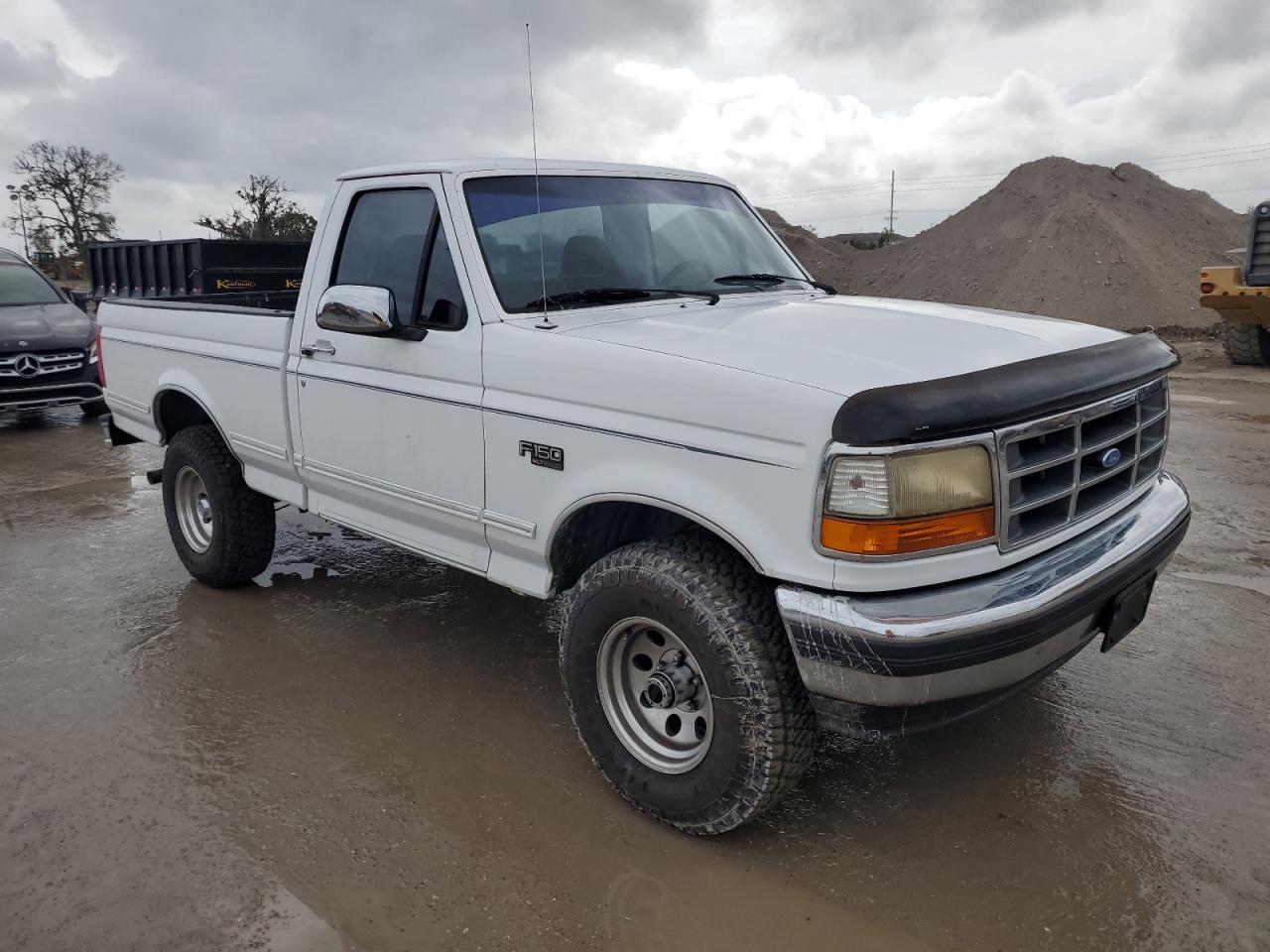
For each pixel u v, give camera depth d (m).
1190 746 3.32
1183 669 3.87
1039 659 2.54
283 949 2.44
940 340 2.81
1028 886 2.64
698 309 3.41
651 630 2.88
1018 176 25.89
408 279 3.59
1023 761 3.27
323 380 3.87
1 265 10.84
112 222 57.62
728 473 2.55
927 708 2.50
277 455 4.25
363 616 4.65
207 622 4.59
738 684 2.58
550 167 3.72
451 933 2.49
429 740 3.47
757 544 2.50
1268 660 3.93
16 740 3.49
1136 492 3.10
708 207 4.17
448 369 3.33
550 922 2.53
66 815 3.01
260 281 12.77
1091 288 20.17
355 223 3.86
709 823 2.77
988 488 2.43
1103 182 24.52
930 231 28.08
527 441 3.08
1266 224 11.22
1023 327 3.06
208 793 3.13
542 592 3.22
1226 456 7.37
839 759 3.32
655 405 2.70
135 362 5.22
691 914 2.55
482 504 3.31
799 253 30.30
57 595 4.96
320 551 5.64
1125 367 2.85
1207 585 4.71
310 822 2.97
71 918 2.55
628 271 3.61
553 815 3.00
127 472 7.86
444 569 5.32
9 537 6.00
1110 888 2.63
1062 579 2.55
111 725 3.59
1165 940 2.43
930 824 2.94
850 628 2.34
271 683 3.93
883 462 2.29
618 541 3.22
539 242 3.48
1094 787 3.10
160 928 2.52
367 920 2.54
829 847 2.83
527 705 3.74
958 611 2.37
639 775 2.90
